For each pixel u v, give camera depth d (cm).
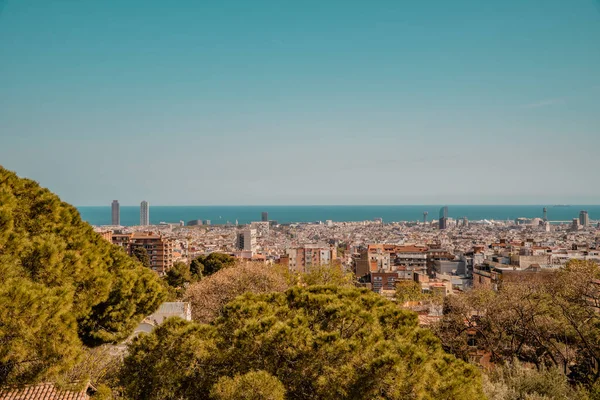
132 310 1936
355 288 1962
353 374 1393
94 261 1762
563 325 3306
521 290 3606
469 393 1435
